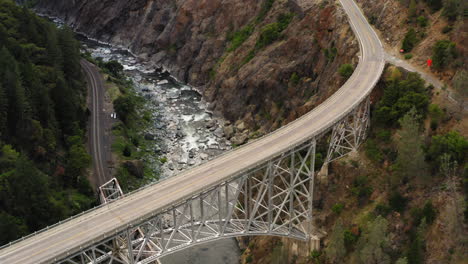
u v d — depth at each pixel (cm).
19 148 8650
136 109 13000
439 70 8181
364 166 7775
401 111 7800
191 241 6156
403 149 6925
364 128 8312
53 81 10894
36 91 9575
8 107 8788
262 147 6950
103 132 10994
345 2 11456
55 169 9012
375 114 8219
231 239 8806
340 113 7519
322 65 10562
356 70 8800
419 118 7531
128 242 5638
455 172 6650
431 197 6694
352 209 7462
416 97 7719
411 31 9106
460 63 7894
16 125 8844
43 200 7562
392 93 8081
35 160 8806
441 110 7444
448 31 8625
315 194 7962
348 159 7988
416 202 6831
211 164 6688
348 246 7000
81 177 9050
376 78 8344
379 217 6456
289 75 11325
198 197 6091
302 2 12231
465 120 7162
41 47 11988
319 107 7819
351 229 7144
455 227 6175
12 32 11831
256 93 12125
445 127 7269
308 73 10981
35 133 8969
